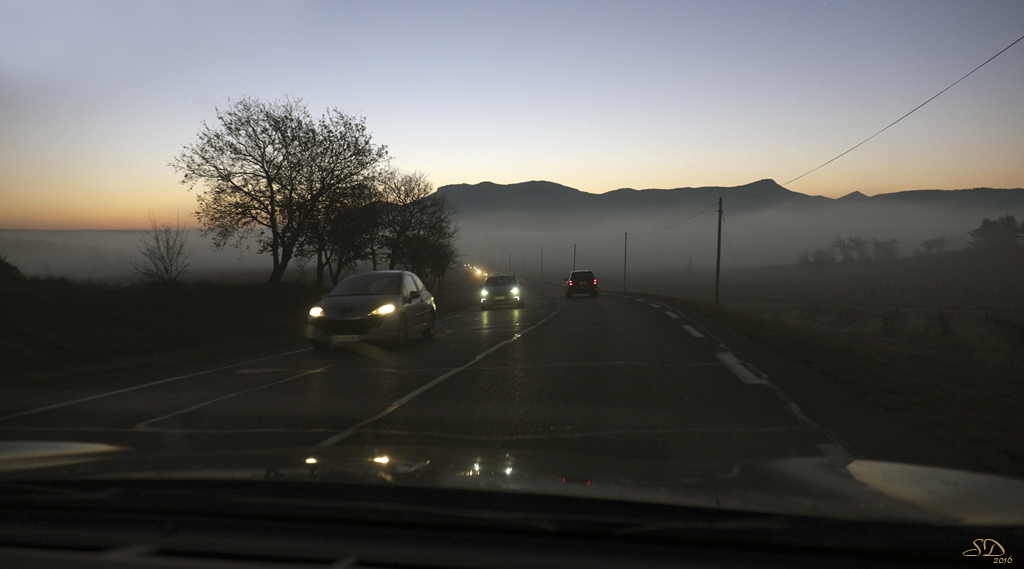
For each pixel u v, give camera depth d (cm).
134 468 191
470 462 206
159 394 736
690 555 138
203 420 579
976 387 728
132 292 1686
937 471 190
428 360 1024
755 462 209
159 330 1472
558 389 719
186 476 175
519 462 209
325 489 166
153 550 144
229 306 1938
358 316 1159
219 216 2562
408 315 1259
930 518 138
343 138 2728
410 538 146
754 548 139
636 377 794
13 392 773
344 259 3070
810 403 616
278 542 146
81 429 545
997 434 481
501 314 2347
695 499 154
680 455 424
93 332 1316
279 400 680
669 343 1182
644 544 142
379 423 553
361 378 842
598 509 153
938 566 134
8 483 171
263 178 2612
